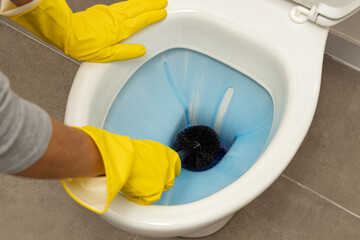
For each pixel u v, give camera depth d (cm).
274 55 67
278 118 65
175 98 88
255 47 69
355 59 110
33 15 57
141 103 80
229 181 72
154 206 55
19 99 26
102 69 67
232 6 70
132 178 52
